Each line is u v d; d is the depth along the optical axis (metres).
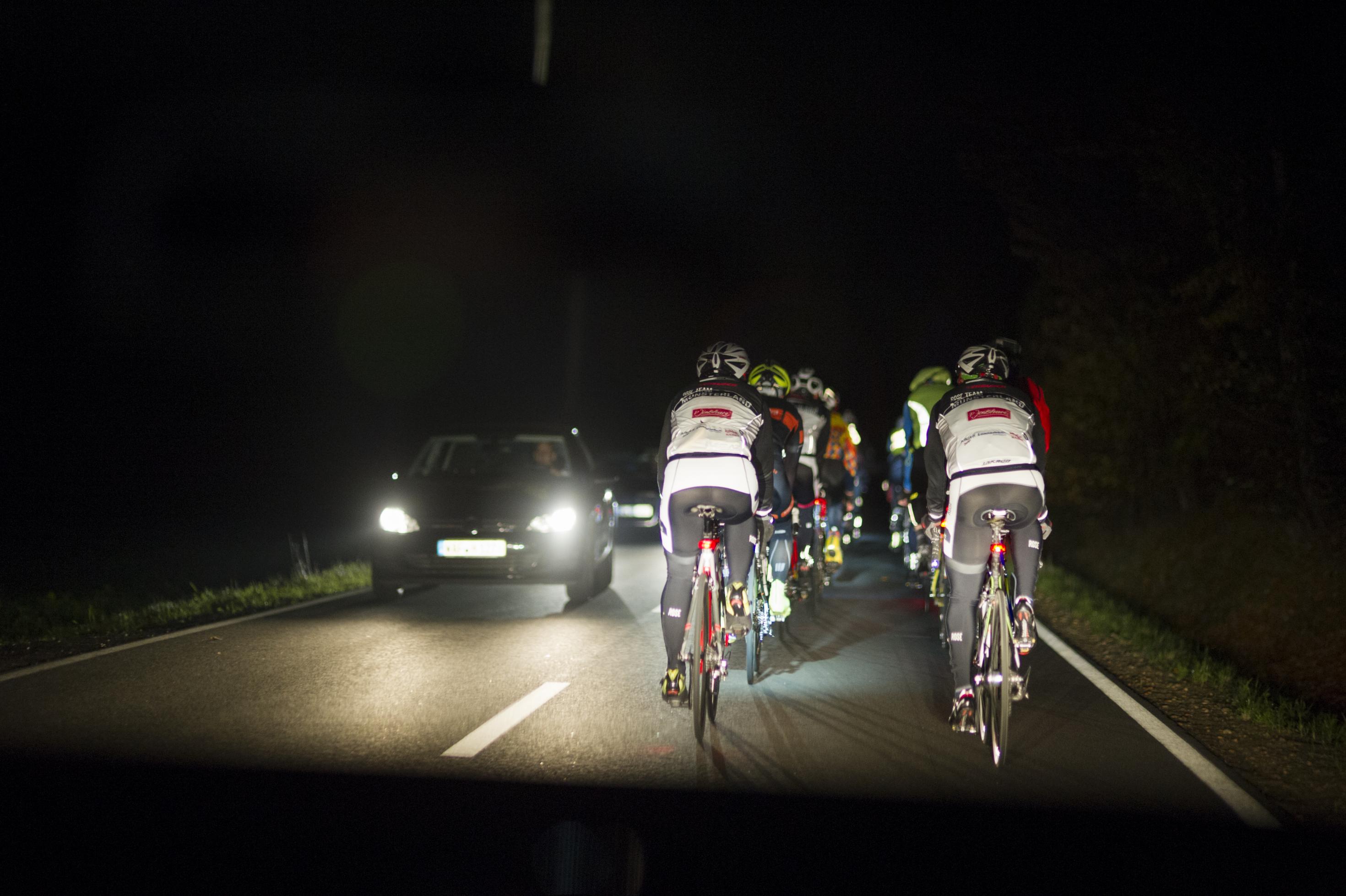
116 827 4.64
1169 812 5.07
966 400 5.99
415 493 11.67
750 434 6.25
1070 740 6.37
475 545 11.18
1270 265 12.64
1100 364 17.30
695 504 6.07
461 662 8.38
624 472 22.02
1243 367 13.74
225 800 5.01
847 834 4.71
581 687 7.51
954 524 5.88
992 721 5.90
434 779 5.37
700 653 6.19
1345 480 12.63
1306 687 10.38
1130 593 15.66
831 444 11.67
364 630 9.95
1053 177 16.39
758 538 7.68
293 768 5.52
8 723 6.34
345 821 4.76
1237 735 6.77
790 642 9.66
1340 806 5.39
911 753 5.99
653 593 12.62
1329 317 12.43
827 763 5.76
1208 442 15.23
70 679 7.64
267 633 9.77
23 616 10.80
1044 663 8.88
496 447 12.93
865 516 27.84
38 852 4.36
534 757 5.77
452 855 4.39
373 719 6.53
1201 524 15.95
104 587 13.74
